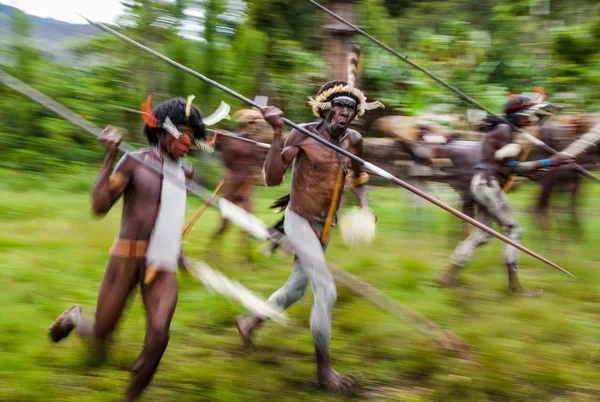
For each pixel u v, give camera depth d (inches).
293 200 192.7
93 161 553.6
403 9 805.9
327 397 180.7
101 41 561.6
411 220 407.2
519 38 538.9
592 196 525.0
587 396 185.3
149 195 163.8
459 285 281.9
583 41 458.6
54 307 228.7
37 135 559.2
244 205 320.2
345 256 318.0
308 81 552.1
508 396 184.1
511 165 274.2
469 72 517.0
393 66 544.4
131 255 163.9
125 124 546.3
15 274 261.9
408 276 283.0
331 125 191.0
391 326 225.8
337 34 370.0
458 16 749.9
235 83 502.0
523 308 247.4
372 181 597.9
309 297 255.0
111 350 194.2
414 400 179.0
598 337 225.3
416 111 502.3
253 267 299.3
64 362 189.0
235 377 187.9
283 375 191.6
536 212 351.3
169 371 189.0
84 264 278.2
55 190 461.1
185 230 179.8
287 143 191.8
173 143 165.0
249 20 554.9
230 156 318.3
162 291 164.6
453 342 206.5
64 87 559.8
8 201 399.9
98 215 160.4
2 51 554.9
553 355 208.2
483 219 278.5
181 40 501.0
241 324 204.1
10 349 195.9
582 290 278.1
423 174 394.9
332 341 216.4
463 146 378.6
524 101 285.4
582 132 349.7
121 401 161.0
